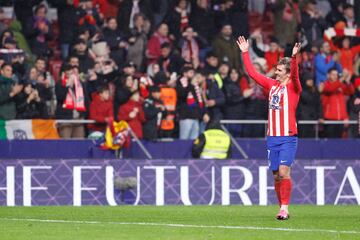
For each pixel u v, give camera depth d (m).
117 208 33.06
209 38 46.56
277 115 27.06
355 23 48.84
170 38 45.06
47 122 39.94
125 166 36.16
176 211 31.42
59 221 26.78
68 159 35.81
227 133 41.03
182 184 36.38
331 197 37.31
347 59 45.94
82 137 40.53
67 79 40.16
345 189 37.44
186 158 39.84
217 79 42.06
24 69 41.12
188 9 47.19
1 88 39.31
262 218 28.02
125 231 23.44
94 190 35.91
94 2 46.47
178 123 41.56
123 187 35.84
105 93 39.94
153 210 31.91
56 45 45.09
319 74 44.53
